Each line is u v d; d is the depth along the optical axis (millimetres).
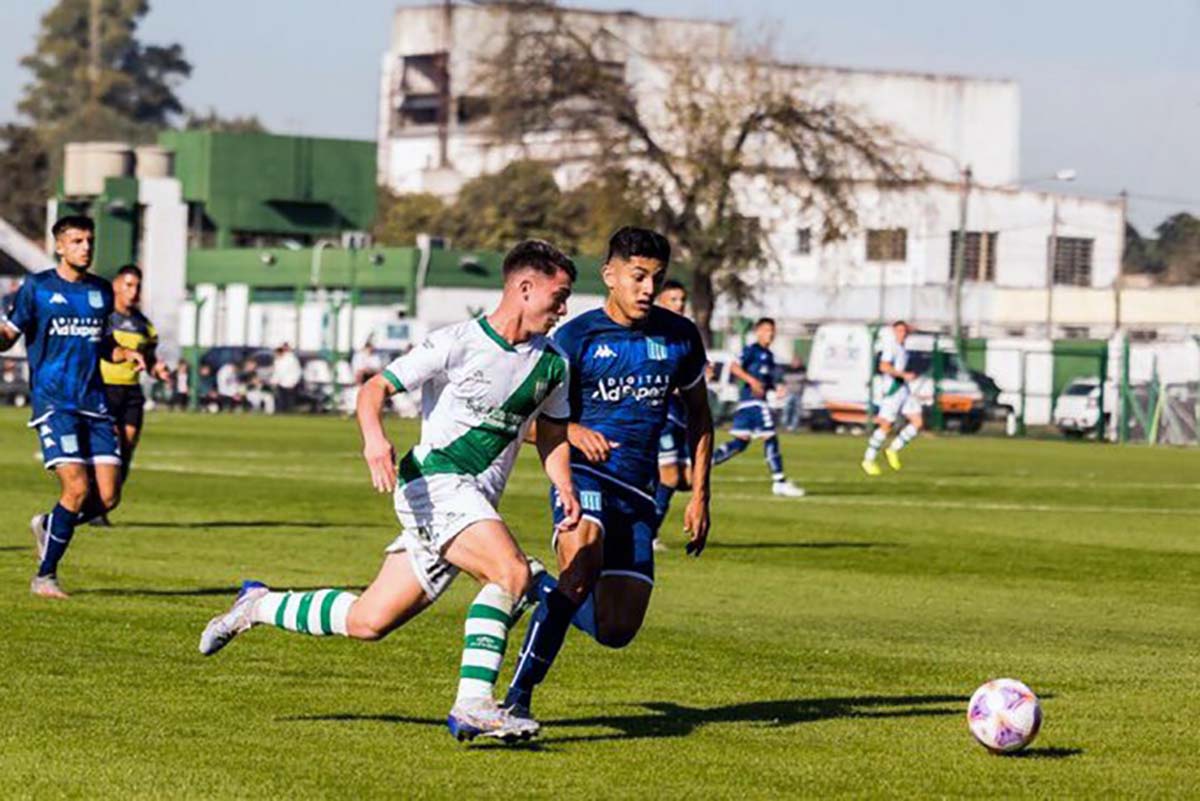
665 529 62219
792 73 195875
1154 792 22797
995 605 43906
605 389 26703
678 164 180000
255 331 183375
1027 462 115562
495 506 24750
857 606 42844
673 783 22641
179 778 22172
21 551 49094
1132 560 55625
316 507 66188
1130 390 161000
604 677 30750
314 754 23719
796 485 87188
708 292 177375
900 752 24953
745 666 32500
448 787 22078
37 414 39844
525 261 24062
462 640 34375
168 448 105500
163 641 33250
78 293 40031
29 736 24375
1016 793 22578
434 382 24312
